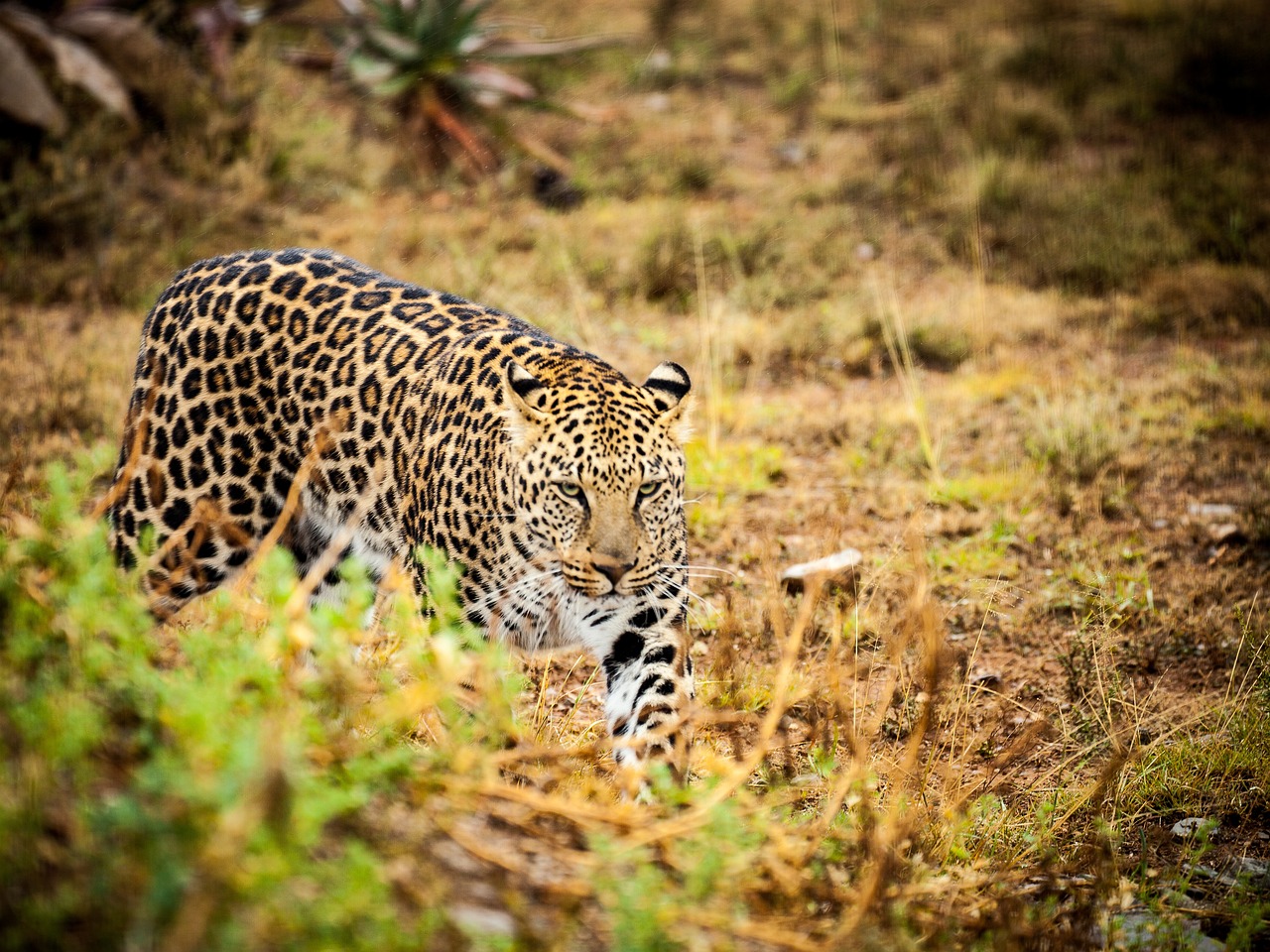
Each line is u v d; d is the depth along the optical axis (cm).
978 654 1047
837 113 2423
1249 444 1420
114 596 539
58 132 1800
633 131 2327
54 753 439
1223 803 850
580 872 528
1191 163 2209
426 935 430
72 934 401
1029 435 1409
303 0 2356
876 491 1304
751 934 500
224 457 880
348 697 524
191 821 408
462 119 2173
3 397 1313
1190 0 2900
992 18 2889
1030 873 684
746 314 1694
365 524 862
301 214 1919
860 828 632
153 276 1661
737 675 906
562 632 823
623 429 771
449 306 898
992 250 1975
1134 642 1048
